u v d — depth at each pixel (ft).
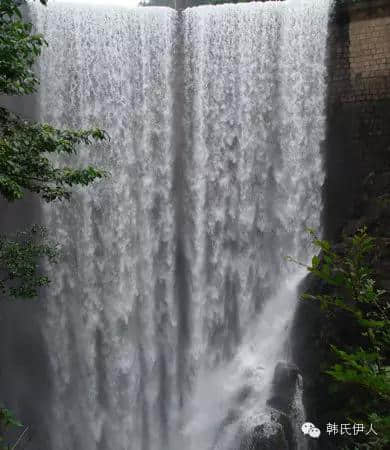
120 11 53.72
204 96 57.06
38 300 55.47
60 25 51.72
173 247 58.75
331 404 48.42
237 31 56.08
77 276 55.67
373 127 53.72
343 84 55.21
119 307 57.11
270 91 56.90
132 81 55.31
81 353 56.59
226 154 57.98
